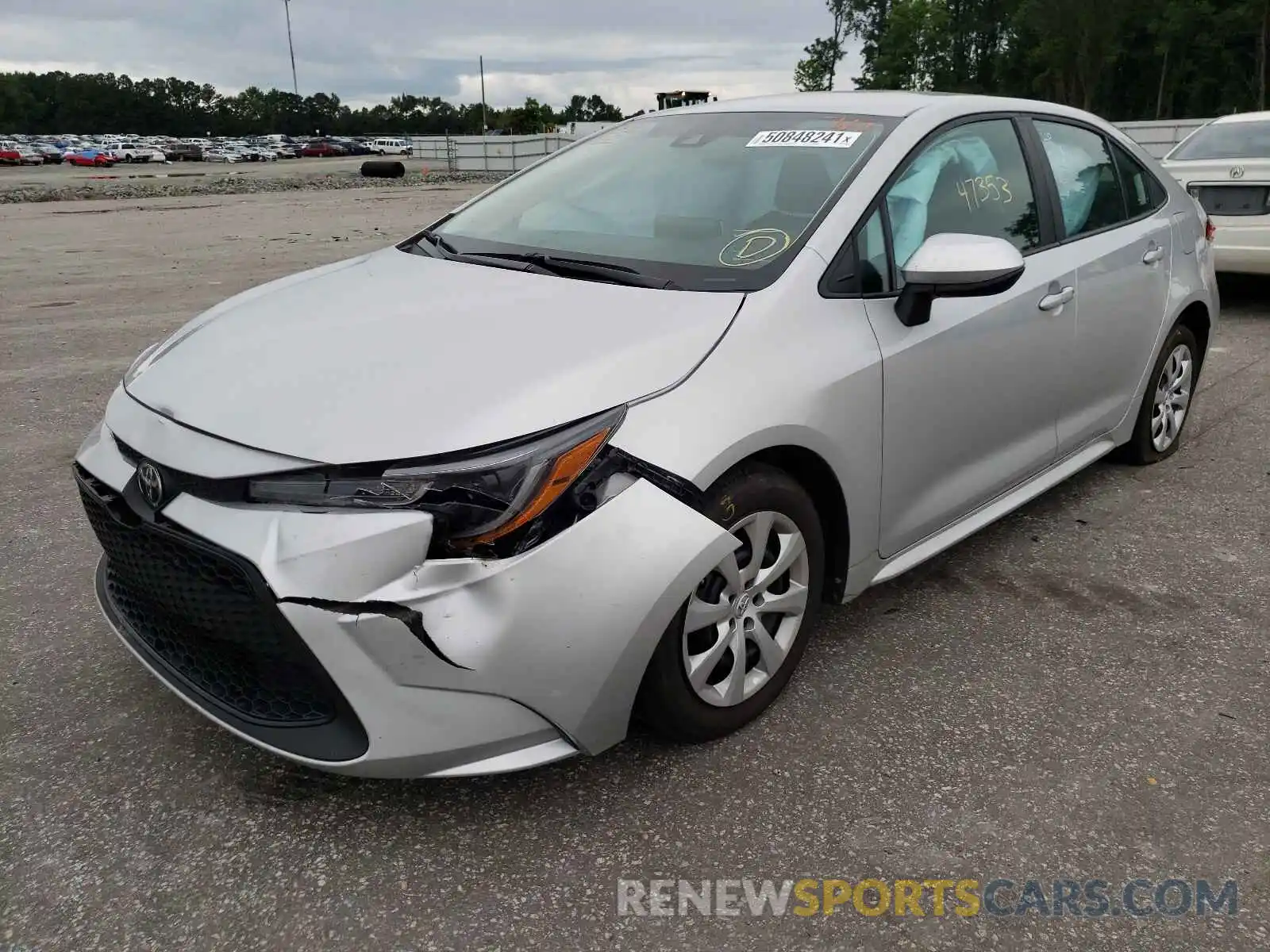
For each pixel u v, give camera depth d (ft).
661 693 7.73
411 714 6.75
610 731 7.44
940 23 252.21
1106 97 219.41
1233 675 9.71
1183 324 14.94
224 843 7.44
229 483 6.84
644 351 7.59
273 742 7.13
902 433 9.35
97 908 6.82
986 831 7.58
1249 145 26.32
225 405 7.39
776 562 8.46
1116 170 13.26
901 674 9.69
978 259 8.57
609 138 12.16
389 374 7.42
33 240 45.85
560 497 6.80
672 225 9.75
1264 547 12.50
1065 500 14.02
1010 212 11.04
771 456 8.20
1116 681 9.59
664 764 8.30
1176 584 11.55
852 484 8.87
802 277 8.67
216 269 36.11
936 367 9.55
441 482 6.59
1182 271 14.15
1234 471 15.05
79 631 10.43
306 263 37.58
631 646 7.14
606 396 7.16
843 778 8.15
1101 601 11.15
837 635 10.42
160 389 8.02
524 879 7.11
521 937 6.63
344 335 8.20
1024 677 9.66
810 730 8.78
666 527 7.13
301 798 7.93
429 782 8.13
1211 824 7.66
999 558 12.23
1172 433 15.25
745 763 8.33
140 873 7.14
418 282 9.47
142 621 8.18
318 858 7.30
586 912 6.83
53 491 14.32
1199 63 201.77
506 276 9.35
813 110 10.99
